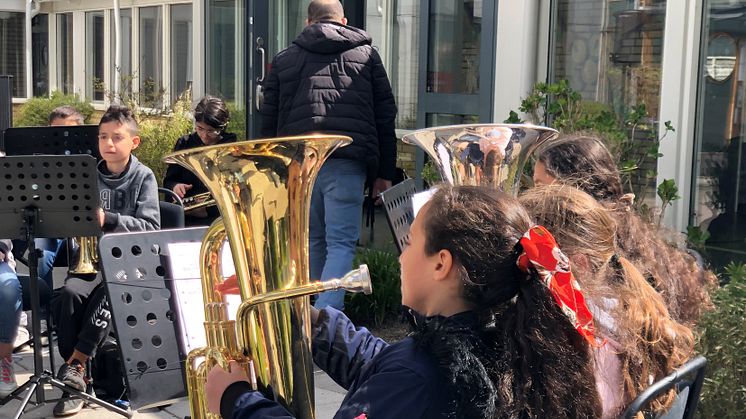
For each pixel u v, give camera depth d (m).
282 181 2.02
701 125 5.20
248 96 7.38
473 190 1.78
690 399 2.11
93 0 14.98
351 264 5.14
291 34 7.61
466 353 1.64
